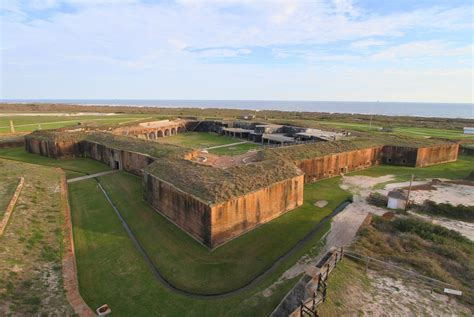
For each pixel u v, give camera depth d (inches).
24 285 499.8
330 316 405.7
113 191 1081.4
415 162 1469.0
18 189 840.9
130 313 502.3
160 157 1158.3
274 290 542.9
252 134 2333.9
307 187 1177.4
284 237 765.3
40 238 652.1
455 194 1023.6
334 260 550.0
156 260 661.3
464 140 1857.8
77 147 1590.8
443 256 624.4
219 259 659.4
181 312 505.4
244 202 756.0
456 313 434.6
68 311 462.9
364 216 862.5
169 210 849.5
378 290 482.0
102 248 704.4
